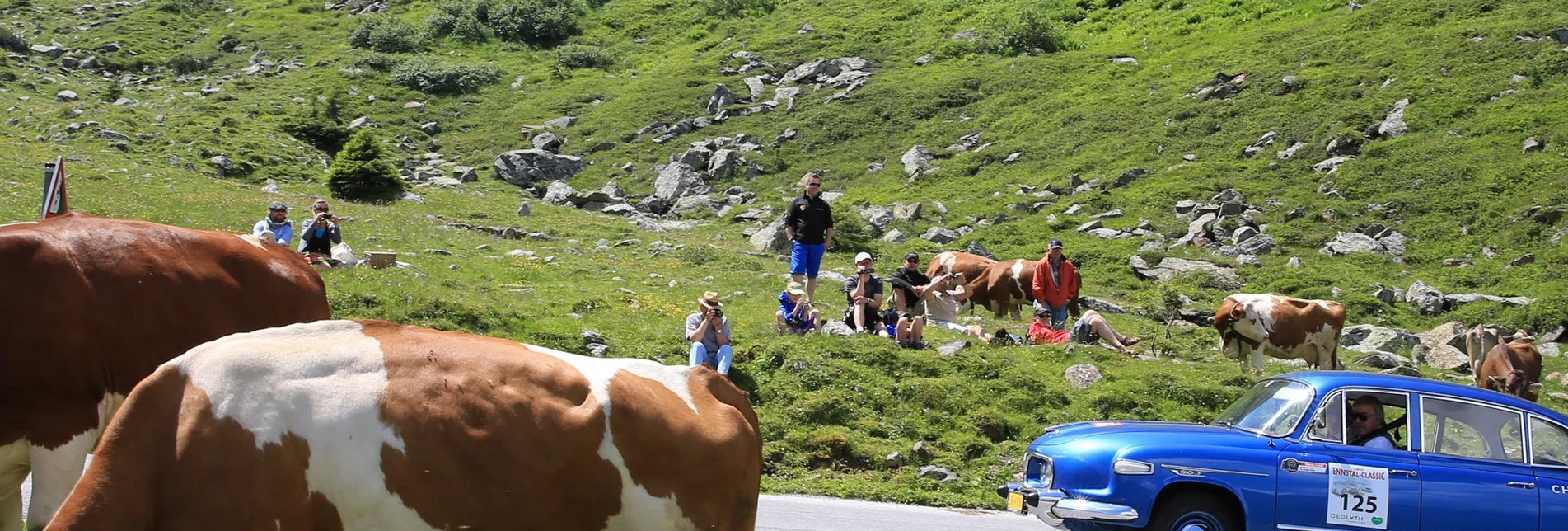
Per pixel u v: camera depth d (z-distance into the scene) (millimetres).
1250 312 18969
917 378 15734
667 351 16453
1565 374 20500
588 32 70375
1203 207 35031
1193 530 8875
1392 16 49469
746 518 5660
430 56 64125
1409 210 34125
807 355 15867
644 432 5398
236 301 7707
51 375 7016
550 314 18047
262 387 5168
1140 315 25094
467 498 5199
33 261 7008
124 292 7230
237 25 72062
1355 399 9219
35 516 7027
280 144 44812
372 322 5551
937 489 13297
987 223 35781
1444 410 9211
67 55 63438
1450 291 28438
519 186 44594
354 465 5152
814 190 20234
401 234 26922
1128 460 8828
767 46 61938
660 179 43531
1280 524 8828
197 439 5055
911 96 51188
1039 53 55969
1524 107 38469
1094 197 37125
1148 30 56625
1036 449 9578
